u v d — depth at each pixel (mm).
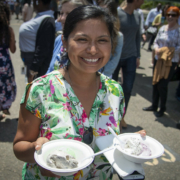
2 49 3229
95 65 1141
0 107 3396
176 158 2928
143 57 8344
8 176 2439
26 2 6816
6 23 3160
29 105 1134
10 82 3406
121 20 3227
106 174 1302
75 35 1102
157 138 3365
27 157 1124
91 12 1092
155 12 8414
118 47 2398
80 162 1022
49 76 1200
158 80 3820
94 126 1230
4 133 3223
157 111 4273
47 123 1148
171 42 3629
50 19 2898
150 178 2537
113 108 1291
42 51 2873
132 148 1108
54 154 991
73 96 1191
